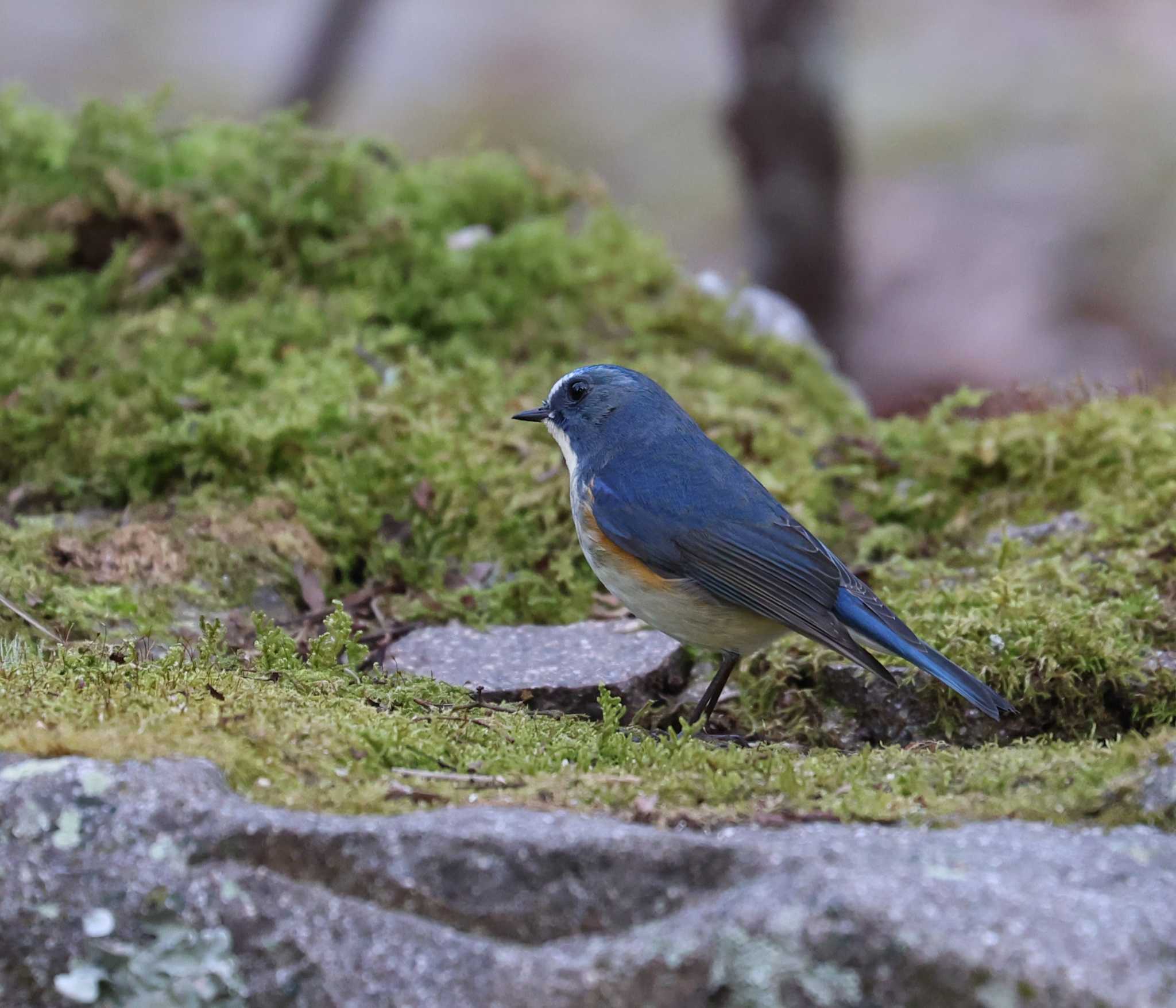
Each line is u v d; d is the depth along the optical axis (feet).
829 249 61.52
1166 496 32.86
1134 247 77.87
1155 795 19.16
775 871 16.61
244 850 17.10
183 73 95.30
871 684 27.09
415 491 34.27
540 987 15.97
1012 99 90.53
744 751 22.08
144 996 16.67
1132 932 15.62
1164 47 93.76
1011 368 70.18
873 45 97.30
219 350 38.27
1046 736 25.81
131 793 17.43
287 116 46.65
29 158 44.62
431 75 100.07
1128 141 85.71
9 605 26.94
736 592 26.02
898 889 15.88
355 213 44.19
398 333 40.42
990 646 26.91
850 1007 15.42
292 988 16.58
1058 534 32.73
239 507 33.55
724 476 26.91
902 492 37.65
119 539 31.30
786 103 59.57
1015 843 17.74
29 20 98.07
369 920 16.76
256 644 27.61
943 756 21.70
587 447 28.07
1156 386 40.22
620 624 30.35
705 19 105.29
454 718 23.11
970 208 81.35
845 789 20.01
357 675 25.04
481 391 38.55
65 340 39.17
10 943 16.83
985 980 15.14
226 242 42.16
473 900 16.98
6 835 17.16
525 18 104.22
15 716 19.76
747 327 46.01
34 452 35.04
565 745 21.79
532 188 49.34
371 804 18.48
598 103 97.55
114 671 22.35
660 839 17.08
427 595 31.55
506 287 43.93
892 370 71.67
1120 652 26.68
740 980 15.64
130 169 44.16
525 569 33.35
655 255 48.14
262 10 101.35
